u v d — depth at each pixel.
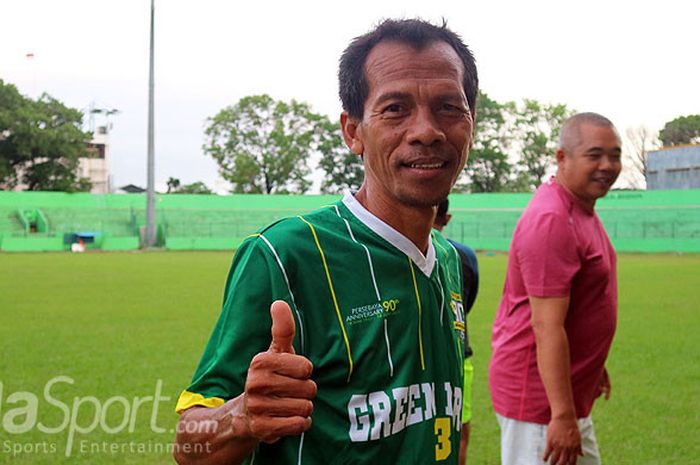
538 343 3.08
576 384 3.29
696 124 71.25
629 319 13.92
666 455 5.65
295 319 1.90
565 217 3.11
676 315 14.54
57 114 57.59
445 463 2.09
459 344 2.31
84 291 18.45
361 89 2.09
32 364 8.91
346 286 1.97
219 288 19.41
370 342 1.94
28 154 55.16
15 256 37.38
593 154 3.18
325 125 66.00
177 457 1.81
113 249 46.69
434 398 2.09
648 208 54.09
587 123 3.24
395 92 1.99
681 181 58.75
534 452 3.28
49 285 20.23
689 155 58.03
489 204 57.84
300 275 1.93
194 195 57.62
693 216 52.88
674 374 8.73
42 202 53.28
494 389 3.47
